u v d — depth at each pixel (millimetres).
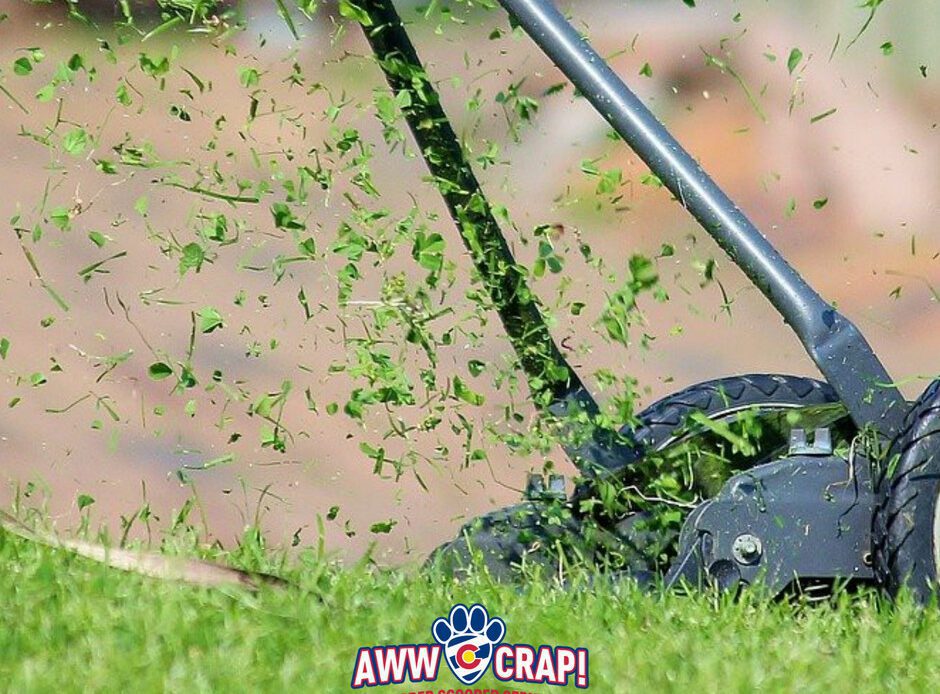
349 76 17922
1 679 9625
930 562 11422
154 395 21500
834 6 31609
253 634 10359
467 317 13062
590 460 13320
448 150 13070
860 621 11297
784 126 30531
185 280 25406
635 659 10359
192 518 17406
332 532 16859
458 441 19203
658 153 12031
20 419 20406
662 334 24125
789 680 10031
